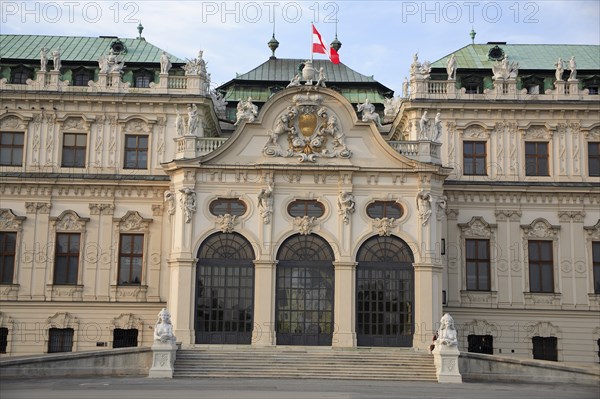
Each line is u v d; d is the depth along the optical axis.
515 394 37.22
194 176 53.41
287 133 54.12
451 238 59.16
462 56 65.69
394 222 53.12
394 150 53.50
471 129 60.81
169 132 60.50
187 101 60.25
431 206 53.38
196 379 43.25
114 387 37.25
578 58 65.62
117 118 60.50
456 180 59.78
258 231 52.97
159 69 62.41
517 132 60.72
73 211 59.06
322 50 60.22
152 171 59.94
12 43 65.19
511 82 60.97
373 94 71.38
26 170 59.72
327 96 54.53
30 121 60.28
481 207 59.78
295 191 53.50
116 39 67.19
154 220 59.25
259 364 46.03
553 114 60.69
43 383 38.62
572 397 36.22
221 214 53.22
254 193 53.47
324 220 53.19
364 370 45.69
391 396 35.28
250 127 54.06
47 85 60.19
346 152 53.78
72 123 60.53
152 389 36.59
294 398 33.94
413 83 61.19
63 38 66.94
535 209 59.75
